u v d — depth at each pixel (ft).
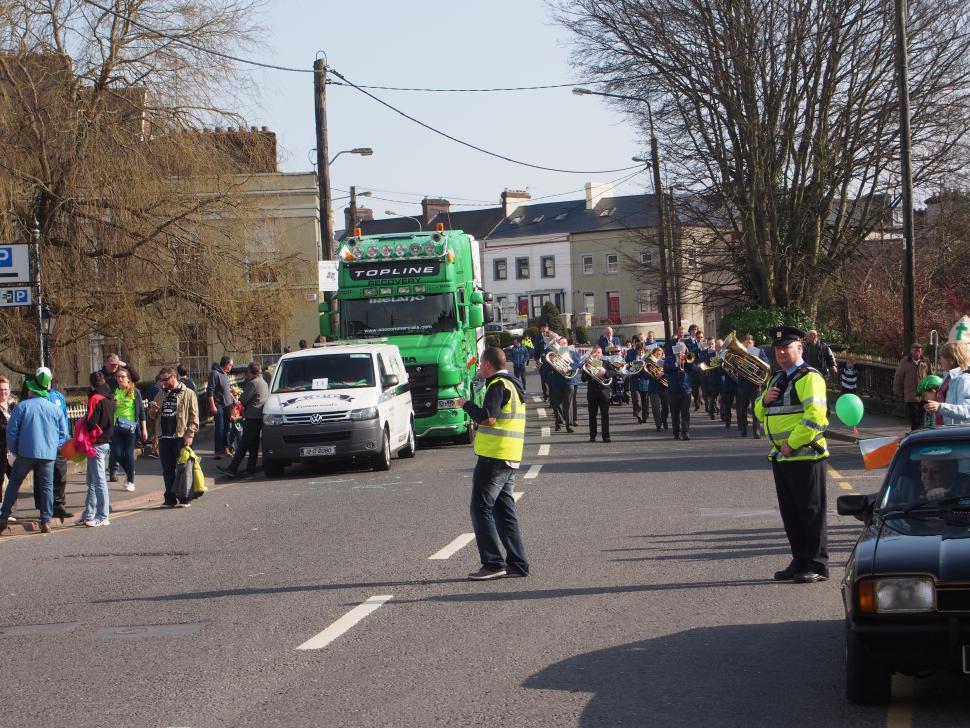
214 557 42.63
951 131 122.83
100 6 91.81
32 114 87.30
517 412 35.63
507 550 35.65
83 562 43.37
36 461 52.13
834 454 71.82
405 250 86.84
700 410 115.96
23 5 87.51
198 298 94.48
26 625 32.40
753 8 122.93
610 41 130.93
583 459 71.92
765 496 51.70
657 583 33.65
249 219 96.22
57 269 88.53
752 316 127.24
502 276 337.31
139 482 70.38
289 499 60.23
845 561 36.65
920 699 22.03
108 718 22.53
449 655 26.32
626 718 21.15
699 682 23.40
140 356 97.35
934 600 20.36
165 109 93.15
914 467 25.12
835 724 20.45
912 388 73.72
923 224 139.03
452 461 75.92
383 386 73.61
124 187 90.27
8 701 24.29
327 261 84.02
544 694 22.89
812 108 128.36
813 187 130.41
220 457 84.84
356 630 29.27
